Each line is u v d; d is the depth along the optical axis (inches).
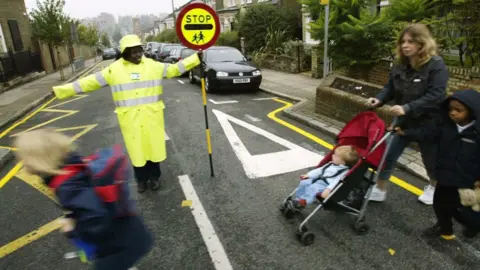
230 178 191.8
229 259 125.6
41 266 125.6
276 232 140.8
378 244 130.6
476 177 112.7
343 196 129.9
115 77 159.8
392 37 294.5
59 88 151.3
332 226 143.3
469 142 110.9
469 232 122.0
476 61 272.2
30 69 792.9
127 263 90.0
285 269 119.5
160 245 134.7
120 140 269.4
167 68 171.8
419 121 130.1
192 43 177.8
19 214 163.6
